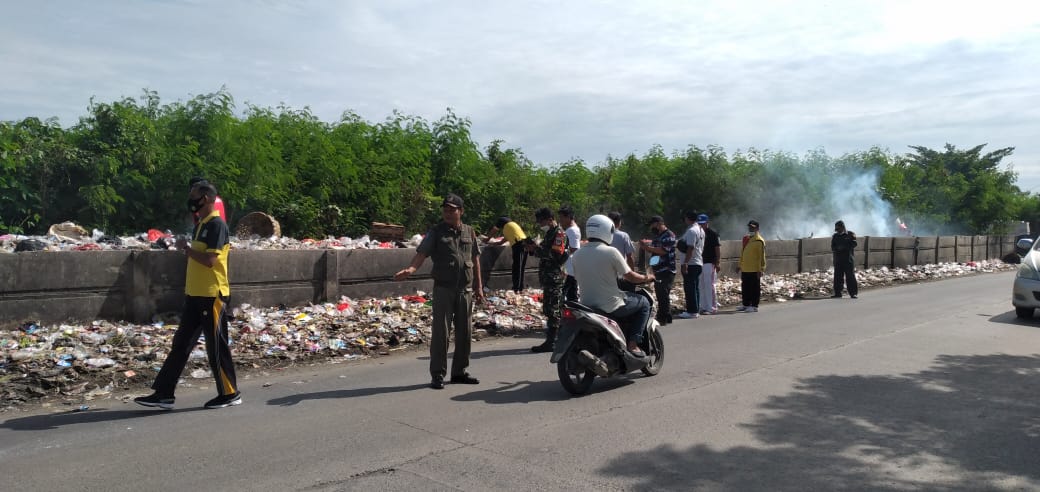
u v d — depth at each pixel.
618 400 6.12
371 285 11.05
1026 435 5.14
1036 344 9.03
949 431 5.22
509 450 4.71
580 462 4.48
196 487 4.00
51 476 4.16
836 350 8.59
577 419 5.49
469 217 20.03
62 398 6.12
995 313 12.33
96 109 13.95
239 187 15.25
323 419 5.46
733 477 4.24
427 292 11.83
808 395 6.30
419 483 4.09
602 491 3.99
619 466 4.41
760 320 11.52
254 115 16.17
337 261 10.53
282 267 9.89
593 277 6.62
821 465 4.46
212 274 5.73
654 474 4.27
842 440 4.98
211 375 7.01
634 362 6.66
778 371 7.35
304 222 16.02
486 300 11.62
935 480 4.23
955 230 39.59
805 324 10.98
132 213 13.93
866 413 5.70
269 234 14.06
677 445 4.84
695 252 11.95
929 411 5.77
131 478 4.14
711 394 6.34
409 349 8.76
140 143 14.14
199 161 14.21
